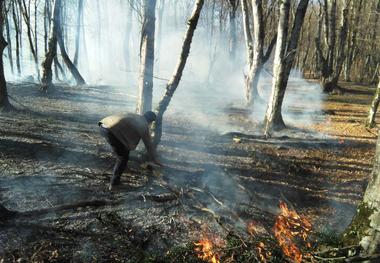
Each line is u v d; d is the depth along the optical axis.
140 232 4.62
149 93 8.04
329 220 5.69
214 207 5.53
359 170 8.59
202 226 4.92
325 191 7.00
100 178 6.22
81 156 7.30
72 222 4.66
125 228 4.66
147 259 3.96
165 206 5.39
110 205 5.25
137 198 5.53
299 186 7.15
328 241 4.09
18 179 5.76
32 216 4.65
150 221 4.92
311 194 6.78
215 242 4.48
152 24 7.82
